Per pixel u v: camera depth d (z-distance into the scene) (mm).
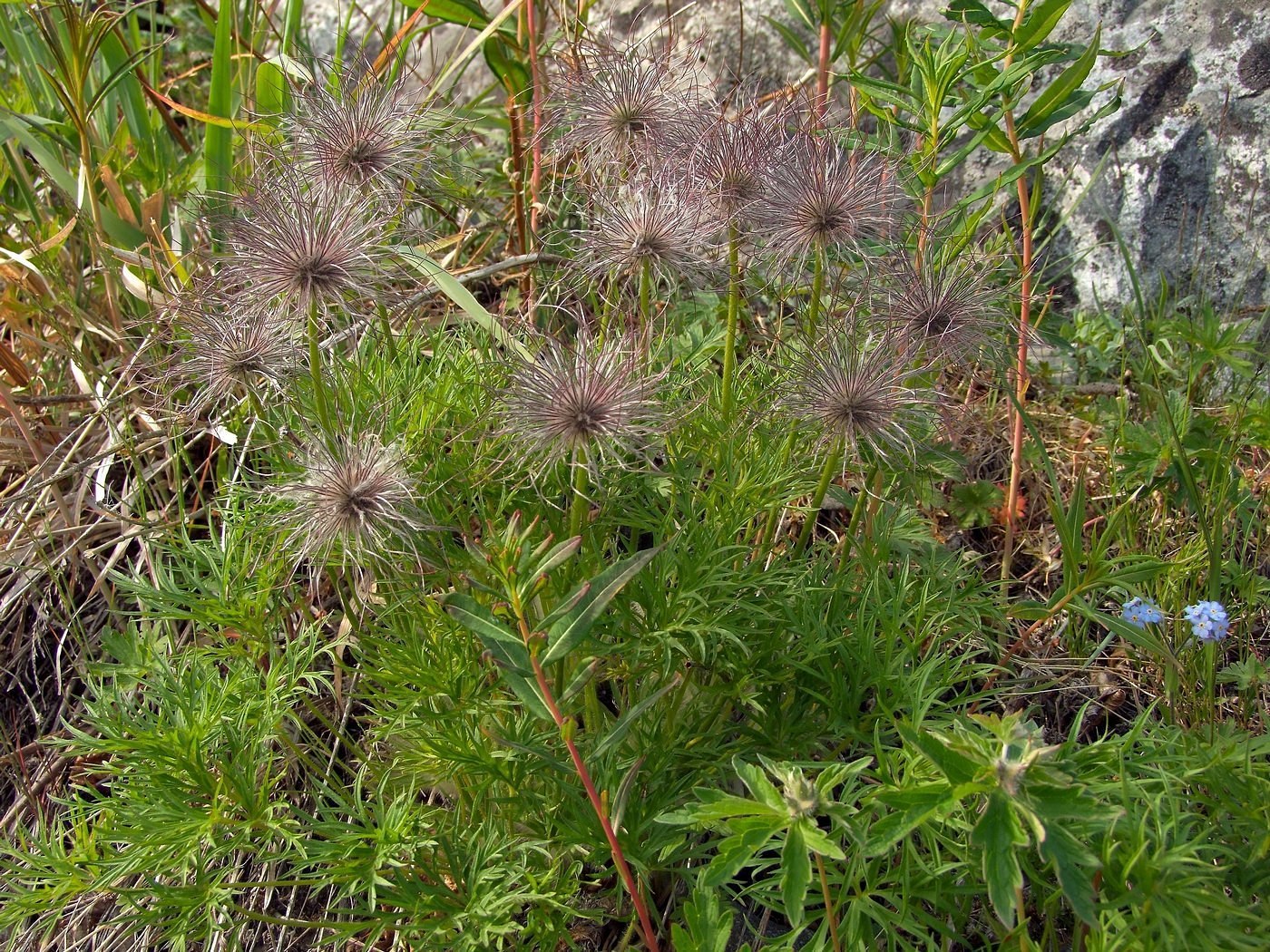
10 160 738
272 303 444
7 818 560
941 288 461
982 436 672
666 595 448
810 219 445
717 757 458
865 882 417
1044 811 315
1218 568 533
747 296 548
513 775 431
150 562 549
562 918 419
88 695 604
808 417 438
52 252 704
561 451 406
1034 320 706
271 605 490
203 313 487
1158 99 696
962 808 387
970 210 734
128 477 668
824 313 490
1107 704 551
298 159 496
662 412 446
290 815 511
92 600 638
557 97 586
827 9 659
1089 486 650
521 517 486
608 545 493
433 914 407
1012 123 548
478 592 447
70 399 671
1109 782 366
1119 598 560
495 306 742
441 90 717
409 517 419
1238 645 561
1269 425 613
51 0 659
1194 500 543
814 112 543
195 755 416
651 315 539
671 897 469
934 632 489
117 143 780
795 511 567
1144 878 344
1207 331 626
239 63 792
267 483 464
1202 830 400
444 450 517
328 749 549
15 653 625
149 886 433
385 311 495
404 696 436
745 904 473
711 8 805
